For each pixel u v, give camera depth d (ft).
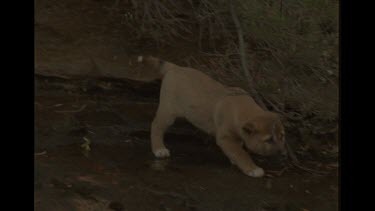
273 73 25.41
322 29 26.76
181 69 24.36
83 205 19.21
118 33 28.58
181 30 29.25
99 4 30.04
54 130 23.61
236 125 22.82
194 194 20.89
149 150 24.07
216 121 23.32
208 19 28.94
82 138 23.70
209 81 24.07
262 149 22.35
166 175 22.04
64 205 18.98
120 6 30.04
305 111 25.62
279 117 23.86
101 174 21.33
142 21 29.09
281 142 22.49
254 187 21.98
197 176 22.29
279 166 24.11
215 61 27.04
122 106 25.86
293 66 25.73
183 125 25.67
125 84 26.37
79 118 24.63
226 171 23.00
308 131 26.05
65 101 25.45
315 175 23.65
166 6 29.71
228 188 21.59
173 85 23.85
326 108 25.75
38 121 23.84
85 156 22.52
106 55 27.20
